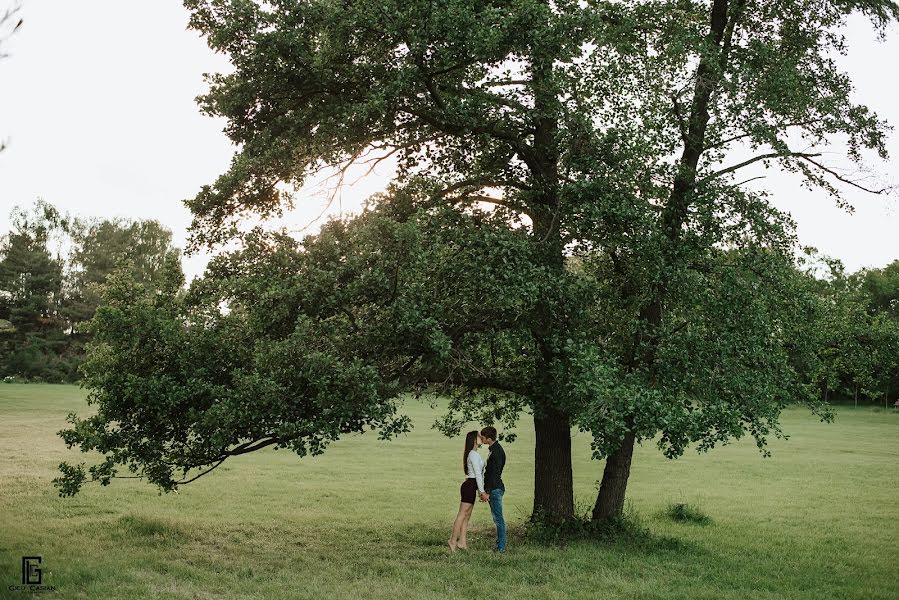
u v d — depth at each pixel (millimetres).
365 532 15977
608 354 13242
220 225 13836
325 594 10344
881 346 14766
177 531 15016
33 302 94312
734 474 28703
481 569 12281
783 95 13484
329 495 21438
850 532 17047
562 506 15656
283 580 11250
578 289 13219
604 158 13336
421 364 13781
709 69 13578
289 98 13859
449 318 12953
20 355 89500
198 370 12242
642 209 13109
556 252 13594
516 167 14805
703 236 13328
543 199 14516
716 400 12898
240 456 30625
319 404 11398
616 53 13086
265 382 11430
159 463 13031
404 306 11875
